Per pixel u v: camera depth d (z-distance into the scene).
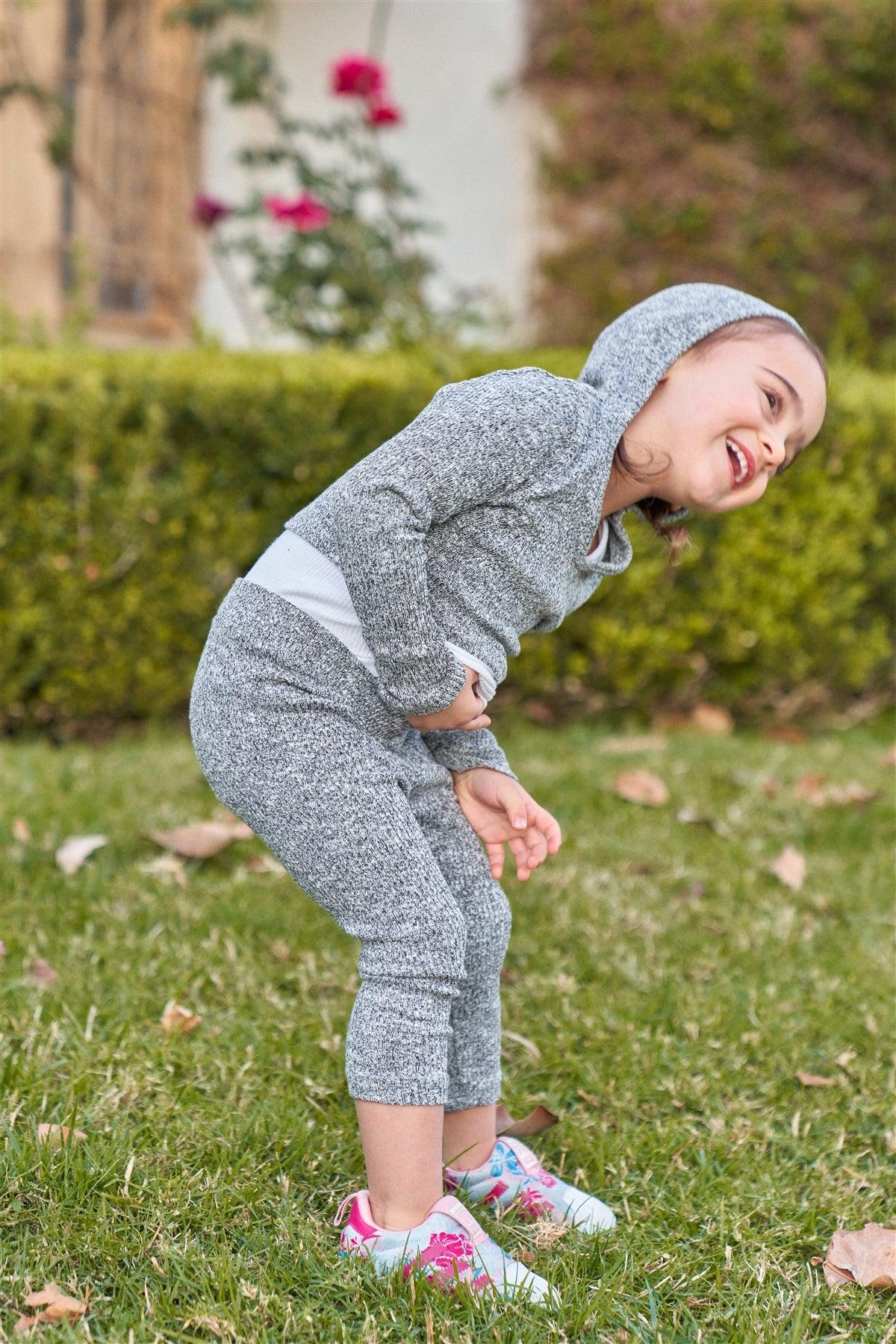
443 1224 1.57
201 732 1.71
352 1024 1.62
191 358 4.11
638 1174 1.86
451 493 1.59
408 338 4.98
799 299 6.30
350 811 1.62
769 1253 1.66
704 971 2.49
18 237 6.31
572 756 3.88
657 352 1.76
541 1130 1.95
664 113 6.27
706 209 6.26
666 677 4.41
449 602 1.66
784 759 3.99
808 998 2.38
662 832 3.24
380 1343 1.46
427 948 1.60
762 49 6.19
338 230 5.21
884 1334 1.54
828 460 4.31
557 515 1.67
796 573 4.33
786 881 2.92
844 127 6.29
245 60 5.63
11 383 3.66
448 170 6.66
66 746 3.88
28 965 2.30
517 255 6.52
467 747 1.84
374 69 5.25
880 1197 1.83
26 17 6.11
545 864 2.97
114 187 6.54
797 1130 1.98
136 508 3.77
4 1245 1.55
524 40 6.39
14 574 3.73
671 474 1.77
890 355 5.90
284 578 1.69
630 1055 2.13
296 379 3.89
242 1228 1.66
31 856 2.79
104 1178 1.69
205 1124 1.86
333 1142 1.87
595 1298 1.53
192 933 2.48
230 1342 1.44
